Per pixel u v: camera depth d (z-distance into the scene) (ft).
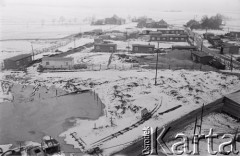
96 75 123.85
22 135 69.92
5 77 122.21
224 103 87.81
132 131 70.74
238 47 177.99
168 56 166.40
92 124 75.87
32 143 65.67
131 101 91.91
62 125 75.92
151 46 177.99
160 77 117.80
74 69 136.15
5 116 81.35
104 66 141.08
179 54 167.32
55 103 92.94
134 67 138.72
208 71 131.03
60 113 84.38
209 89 105.09
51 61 137.28
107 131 71.31
